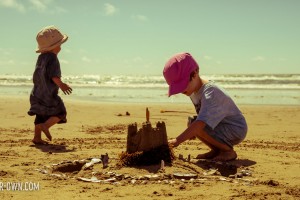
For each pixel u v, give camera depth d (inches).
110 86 1341.0
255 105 655.1
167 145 198.7
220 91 208.1
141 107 582.9
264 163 214.4
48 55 275.9
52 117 274.8
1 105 567.5
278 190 162.9
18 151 242.4
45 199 150.1
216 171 189.3
